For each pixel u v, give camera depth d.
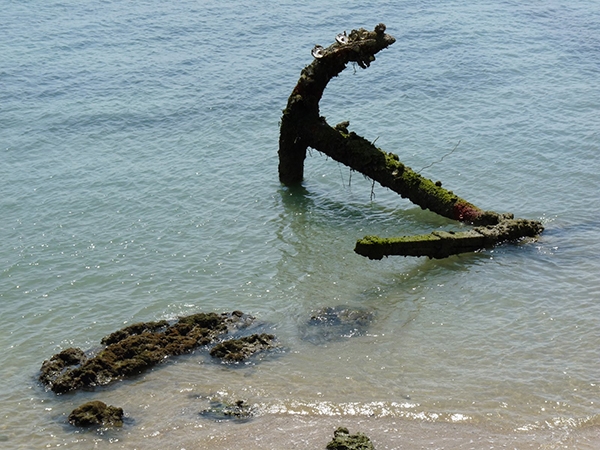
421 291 19.38
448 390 15.28
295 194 25.28
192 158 27.92
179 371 16.23
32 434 14.32
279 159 25.69
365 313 18.41
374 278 20.19
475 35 40.72
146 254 21.56
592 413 14.41
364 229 23.06
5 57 38.50
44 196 25.08
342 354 16.70
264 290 19.67
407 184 23.34
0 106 32.84
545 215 23.14
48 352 17.16
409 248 20.19
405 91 33.66
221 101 33.00
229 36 41.41
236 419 14.58
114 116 31.67
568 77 34.88
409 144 28.50
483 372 15.88
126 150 28.73
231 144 29.09
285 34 41.62
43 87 34.88
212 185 25.83
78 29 42.88
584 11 45.31
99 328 18.05
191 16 44.88
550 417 14.34
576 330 17.30
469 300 18.84
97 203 24.56
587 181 25.11
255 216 23.88
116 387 15.76
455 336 17.31
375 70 36.09
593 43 39.47
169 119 31.41
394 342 17.14
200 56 38.50
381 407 14.79
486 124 29.94
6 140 29.55
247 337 17.17
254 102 32.88
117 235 22.62
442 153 27.67
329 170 27.22
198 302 19.12
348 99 33.12
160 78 35.72
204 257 21.38
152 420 14.64
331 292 19.50
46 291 19.77
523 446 13.49
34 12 46.03
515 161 26.77
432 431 14.01
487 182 25.39
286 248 21.89
